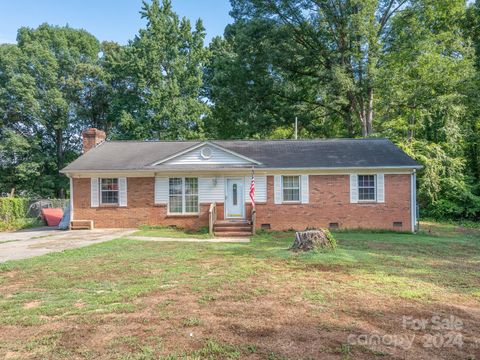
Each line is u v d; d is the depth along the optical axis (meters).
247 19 27.42
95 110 38.94
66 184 37.50
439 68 22.38
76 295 6.30
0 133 34.38
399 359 3.99
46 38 36.97
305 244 10.30
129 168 17.17
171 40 34.16
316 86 28.38
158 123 33.09
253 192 16.86
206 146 17.36
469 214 22.17
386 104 23.78
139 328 4.84
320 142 20.25
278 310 5.51
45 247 11.89
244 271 8.02
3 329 4.88
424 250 11.02
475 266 8.70
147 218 17.67
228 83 29.39
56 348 4.27
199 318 5.17
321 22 24.95
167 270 8.16
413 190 16.89
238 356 4.04
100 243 12.59
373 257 9.63
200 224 17.53
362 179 17.12
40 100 34.78
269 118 28.98
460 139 22.73
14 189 35.62
